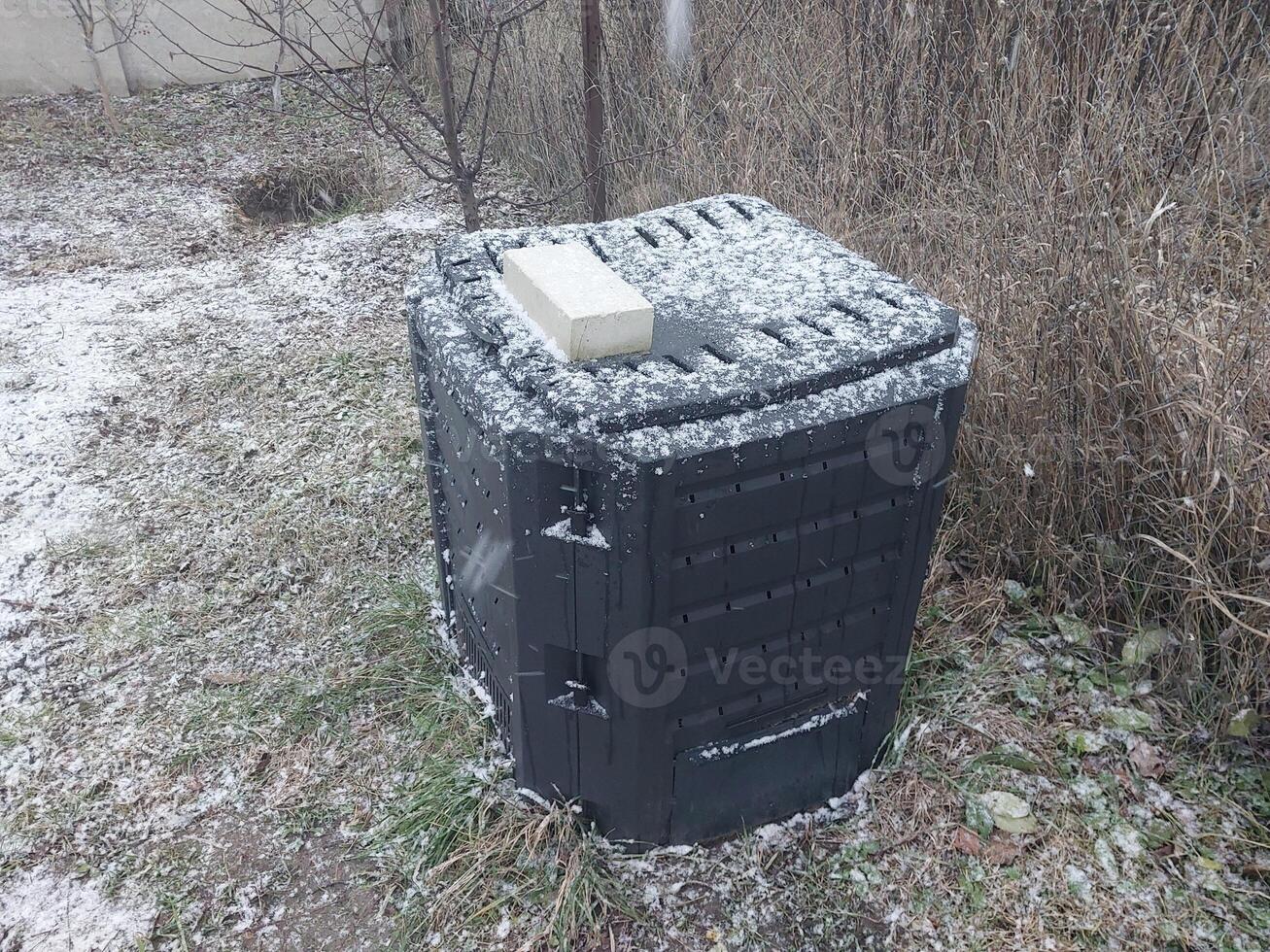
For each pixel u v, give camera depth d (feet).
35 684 8.14
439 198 17.51
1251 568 7.15
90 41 20.16
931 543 5.98
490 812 6.78
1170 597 7.66
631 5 14.83
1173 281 8.01
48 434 11.16
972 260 9.54
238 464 10.67
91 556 9.48
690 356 5.37
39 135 20.59
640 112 15.02
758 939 6.09
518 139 18.29
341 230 16.35
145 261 15.37
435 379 6.39
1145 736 7.21
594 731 5.87
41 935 6.24
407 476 10.35
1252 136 9.70
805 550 5.45
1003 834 6.61
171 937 6.22
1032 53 10.21
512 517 5.19
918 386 5.35
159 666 8.29
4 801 7.13
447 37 11.78
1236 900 6.15
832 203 11.58
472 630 7.21
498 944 6.06
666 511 4.91
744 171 12.43
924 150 11.97
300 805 7.02
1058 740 7.22
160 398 11.82
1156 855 6.45
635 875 6.38
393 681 7.93
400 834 6.72
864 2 12.48
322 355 12.53
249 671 8.21
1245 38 10.38
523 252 6.08
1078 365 8.03
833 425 5.08
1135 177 8.92
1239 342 7.62
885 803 6.82
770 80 13.33
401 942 6.11
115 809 7.06
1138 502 7.89
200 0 23.07
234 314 13.70
